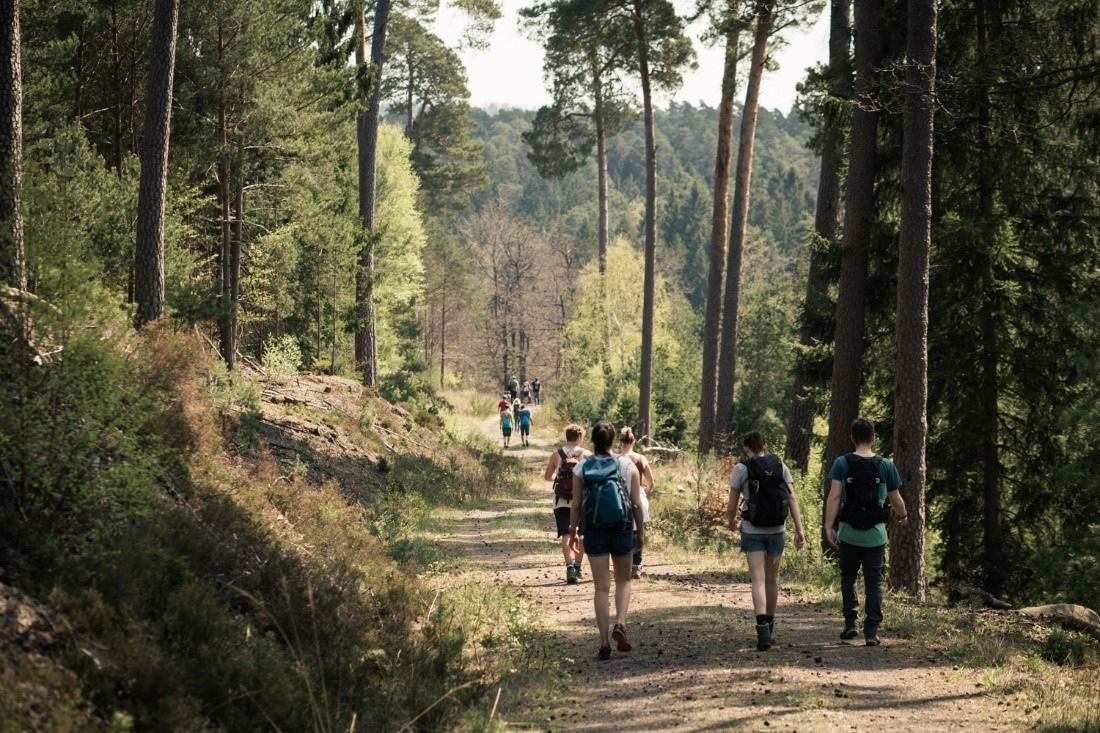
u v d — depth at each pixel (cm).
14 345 638
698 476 2033
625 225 14000
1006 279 1650
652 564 1423
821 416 1916
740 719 614
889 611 1034
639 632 912
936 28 1429
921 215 1346
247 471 1178
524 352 8394
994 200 1720
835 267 1681
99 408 641
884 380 1786
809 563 1489
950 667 793
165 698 485
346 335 3038
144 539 659
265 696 554
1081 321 1462
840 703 661
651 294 3519
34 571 545
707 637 884
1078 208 1656
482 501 2198
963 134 1623
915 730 604
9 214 792
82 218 1464
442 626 849
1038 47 1507
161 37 1466
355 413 2255
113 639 514
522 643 853
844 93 1691
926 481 1784
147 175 1460
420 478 2061
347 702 621
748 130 2936
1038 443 1725
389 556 1191
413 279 4275
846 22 1909
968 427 1709
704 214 13738
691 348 5762
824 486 1653
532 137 4719
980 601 1293
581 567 1274
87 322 715
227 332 2056
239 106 2105
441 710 627
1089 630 1134
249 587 726
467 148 6669
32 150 1628
